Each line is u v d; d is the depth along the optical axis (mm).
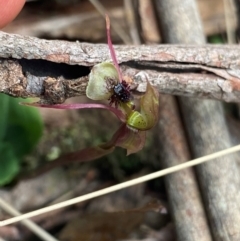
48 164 74
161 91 54
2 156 75
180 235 69
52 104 49
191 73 54
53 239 72
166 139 74
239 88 54
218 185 67
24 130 76
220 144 70
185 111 72
